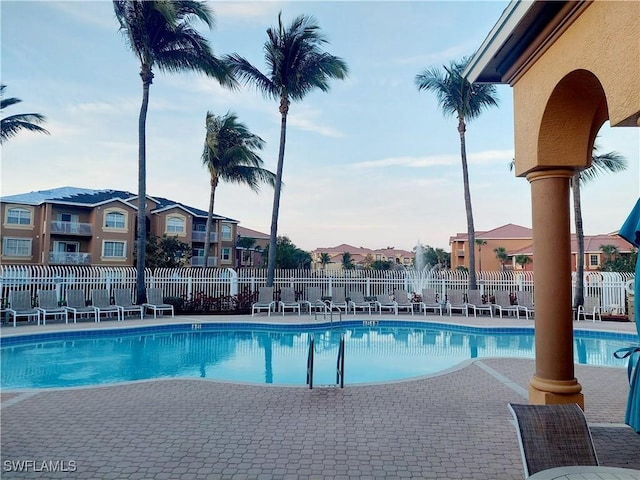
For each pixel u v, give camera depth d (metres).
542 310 4.72
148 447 4.06
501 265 46.91
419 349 11.65
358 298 17.12
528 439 2.73
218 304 16.75
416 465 3.71
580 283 16.38
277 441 4.23
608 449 4.07
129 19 15.08
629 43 2.92
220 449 4.03
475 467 3.67
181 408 5.28
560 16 3.81
